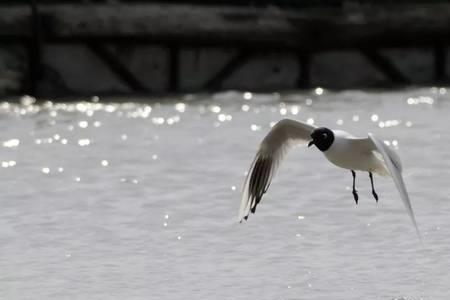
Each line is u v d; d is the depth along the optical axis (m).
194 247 13.16
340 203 15.45
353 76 33.00
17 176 17.86
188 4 31.92
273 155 11.19
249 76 31.97
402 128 22.92
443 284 11.48
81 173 18.11
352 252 12.83
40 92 29.28
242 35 31.06
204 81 31.53
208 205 15.52
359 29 32.44
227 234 13.78
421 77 33.81
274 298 11.09
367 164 10.48
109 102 28.22
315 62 32.53
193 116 25.33
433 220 14.28
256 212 14.94
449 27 33.41
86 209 15.30
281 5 33.06
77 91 30.03
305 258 12.60
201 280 11.77
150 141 21.47
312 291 11.31
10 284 11.73
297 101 28.45
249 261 12.51
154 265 12.38
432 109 26.30
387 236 13.52
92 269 12.26
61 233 13.91
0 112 26.09
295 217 14.62
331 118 24.75
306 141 11.07
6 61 29.17
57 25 29.23
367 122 23.94
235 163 18.92
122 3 31.03
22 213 15.09
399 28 32.88
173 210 15.20
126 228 14.15
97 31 29.64
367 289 11.34
